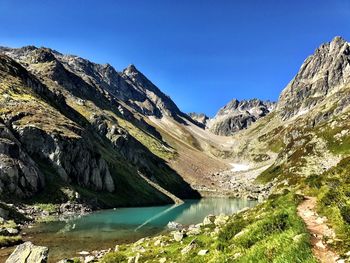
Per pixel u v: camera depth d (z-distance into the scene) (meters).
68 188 113.56
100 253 46.59
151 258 34.03
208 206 154.88
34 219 84.56
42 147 121.69
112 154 182.62
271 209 36.81
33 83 180.75
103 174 143.00
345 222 20.53
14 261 33.34
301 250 16.88
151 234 69.69
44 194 104.56
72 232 68.81
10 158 98.88
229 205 161.38
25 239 58.41
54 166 120.81
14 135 117.56
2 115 122.88
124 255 38.84
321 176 46.78
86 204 114.62
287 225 22.20
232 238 27.50
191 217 106.81
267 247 19.11
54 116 146.62
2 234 58.56
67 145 127.56
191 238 41.81
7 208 80.19
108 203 131.62
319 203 28.67
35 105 146.88
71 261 40.00
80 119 192.38
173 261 30.31
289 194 38.88
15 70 178.00
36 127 123.06
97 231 71.44
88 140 149.12
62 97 196.12
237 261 19.91
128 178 165.38
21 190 97.12
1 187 91.69
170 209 135.88
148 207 143.38
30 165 104.31
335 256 16.41
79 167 130.38
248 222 30.98
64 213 99.38
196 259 26.06
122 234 68.56
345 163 46.94
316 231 21.09
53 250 50.34
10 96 145.00
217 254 24.17
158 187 185.38
